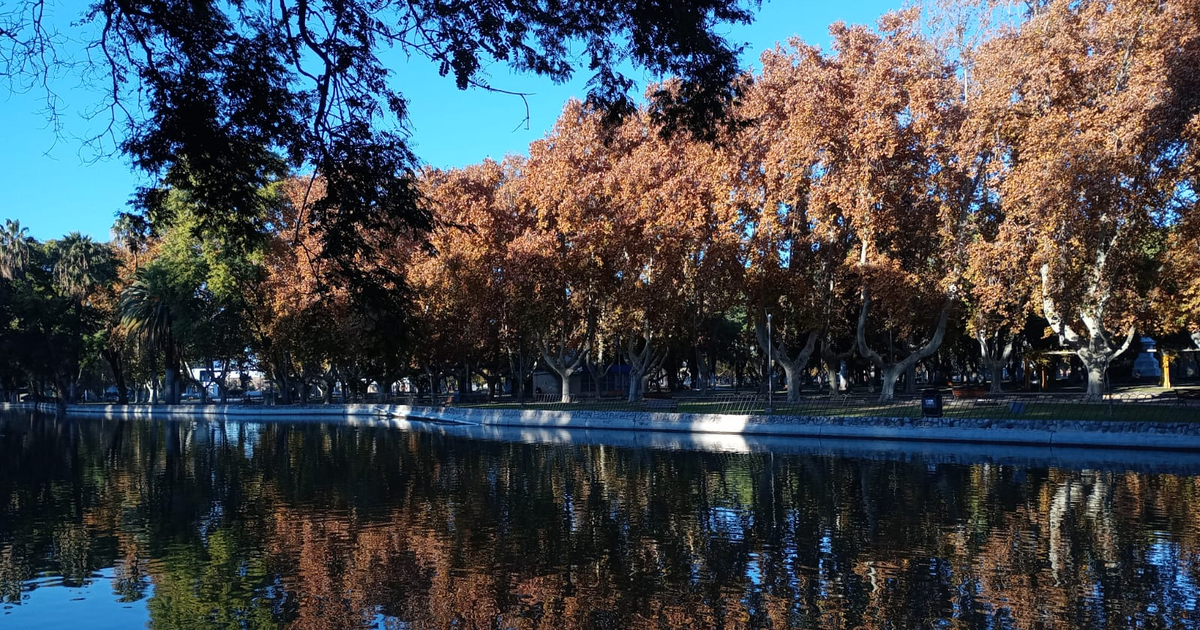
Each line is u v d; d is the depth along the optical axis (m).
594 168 50.75
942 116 39.81
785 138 41.81
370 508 19.17
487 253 50.41
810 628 10.56
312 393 104.88
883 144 39.91
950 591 12.01
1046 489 20.25
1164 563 13.24
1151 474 22.48
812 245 46.47
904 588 12.18
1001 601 11.51
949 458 27.38
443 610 11.41
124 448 36.44
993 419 31.47
